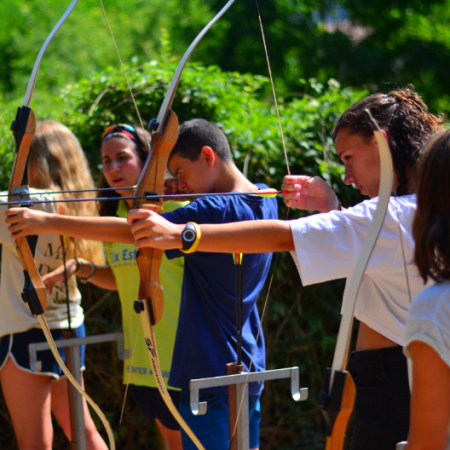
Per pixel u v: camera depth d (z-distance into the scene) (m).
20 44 21.41
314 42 21.75
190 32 22.28
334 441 2.36
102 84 6.86
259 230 2.83
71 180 5.28
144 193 3.10
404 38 23.25
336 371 2.35
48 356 4.88
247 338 4.04
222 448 3.82
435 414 2.10
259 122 7.03
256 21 21.59
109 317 6.75
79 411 4.41
